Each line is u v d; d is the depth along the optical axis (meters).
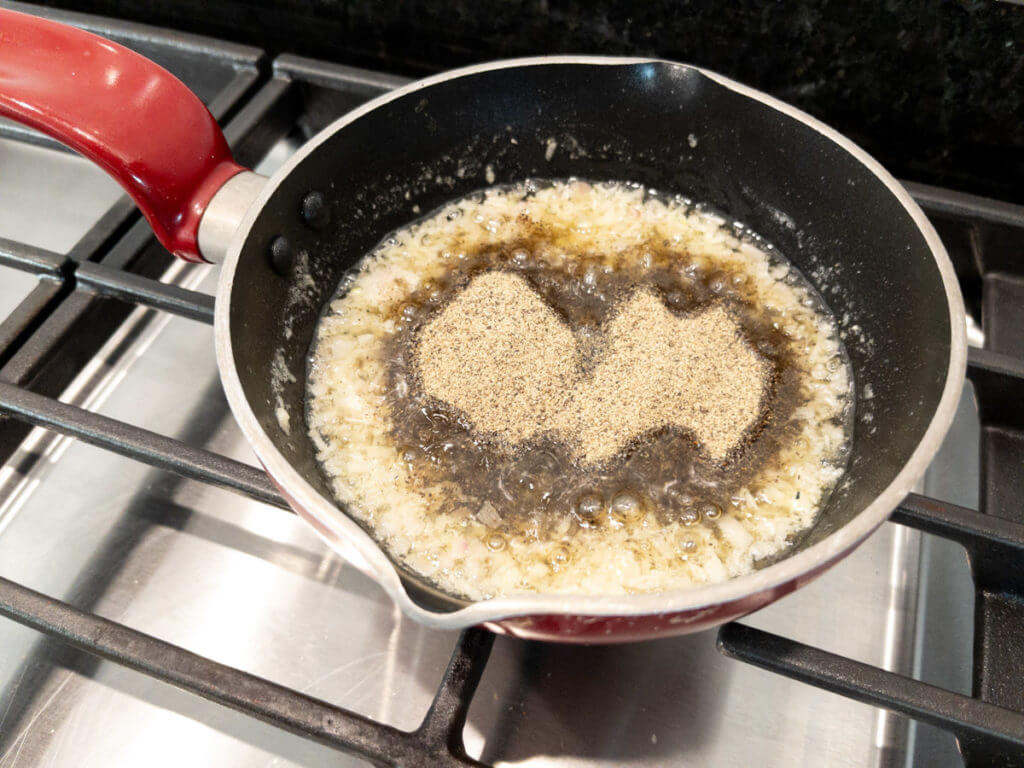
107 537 0.21
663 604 0.13
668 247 0.25
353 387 0.22
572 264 0.24
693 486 0.20
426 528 0.20
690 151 0.24
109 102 0.20
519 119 0.24
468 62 0.30
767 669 0.16
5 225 0.29
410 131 0.23
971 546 0.18
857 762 0.18
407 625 0.20
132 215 0.24
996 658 0.17
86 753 0.18
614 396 0.22
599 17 0.27
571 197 0.26
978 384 0.21
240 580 0.21
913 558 0.21
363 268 0.24
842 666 0.16
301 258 0.22
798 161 0.22
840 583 0.20
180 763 0.18
